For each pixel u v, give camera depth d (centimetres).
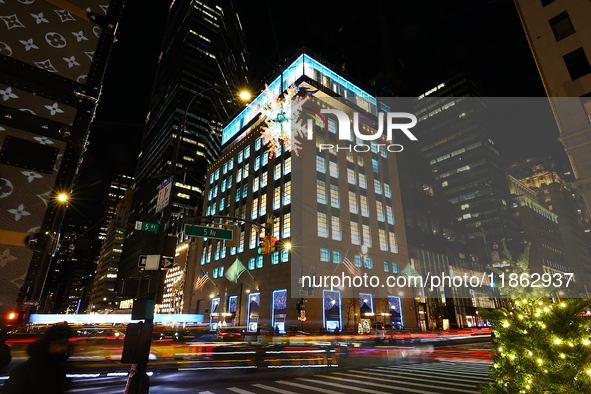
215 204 6925
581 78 2628
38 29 576
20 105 530
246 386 1052
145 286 682
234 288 5209
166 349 1800
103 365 1291
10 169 501
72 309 19188
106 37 648
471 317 6919
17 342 984
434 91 11331
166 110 11844
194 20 12594
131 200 14750
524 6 3025
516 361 443
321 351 1609
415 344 2919
